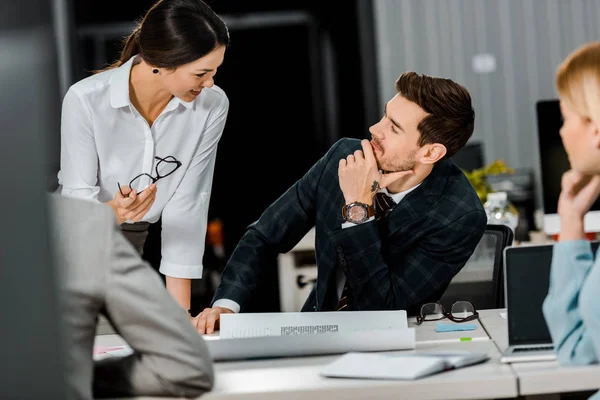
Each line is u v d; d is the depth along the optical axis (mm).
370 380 1734
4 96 1371
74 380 1607
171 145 2848
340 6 7090
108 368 1753
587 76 1772
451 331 2275
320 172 2723
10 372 1404
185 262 2928
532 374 1702
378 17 7062
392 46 7074
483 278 2939
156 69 2600
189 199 2926
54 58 1529
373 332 2029
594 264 1733
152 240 3414
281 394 1707
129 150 2816
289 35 7148
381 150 2471
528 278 1932
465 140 2486
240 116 7191
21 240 1394
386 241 2566
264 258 2707
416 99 2412
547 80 6973
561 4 6938
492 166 4324
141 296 1681
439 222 2525
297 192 2750
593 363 1739
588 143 1787
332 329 2135
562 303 1773
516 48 6988
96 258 1654
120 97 2703
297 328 2141
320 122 7184
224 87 7172
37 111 1379
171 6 2527
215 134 2938
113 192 2861
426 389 1689
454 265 2545
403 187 2576
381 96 7113
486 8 6988
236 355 2016
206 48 2533
